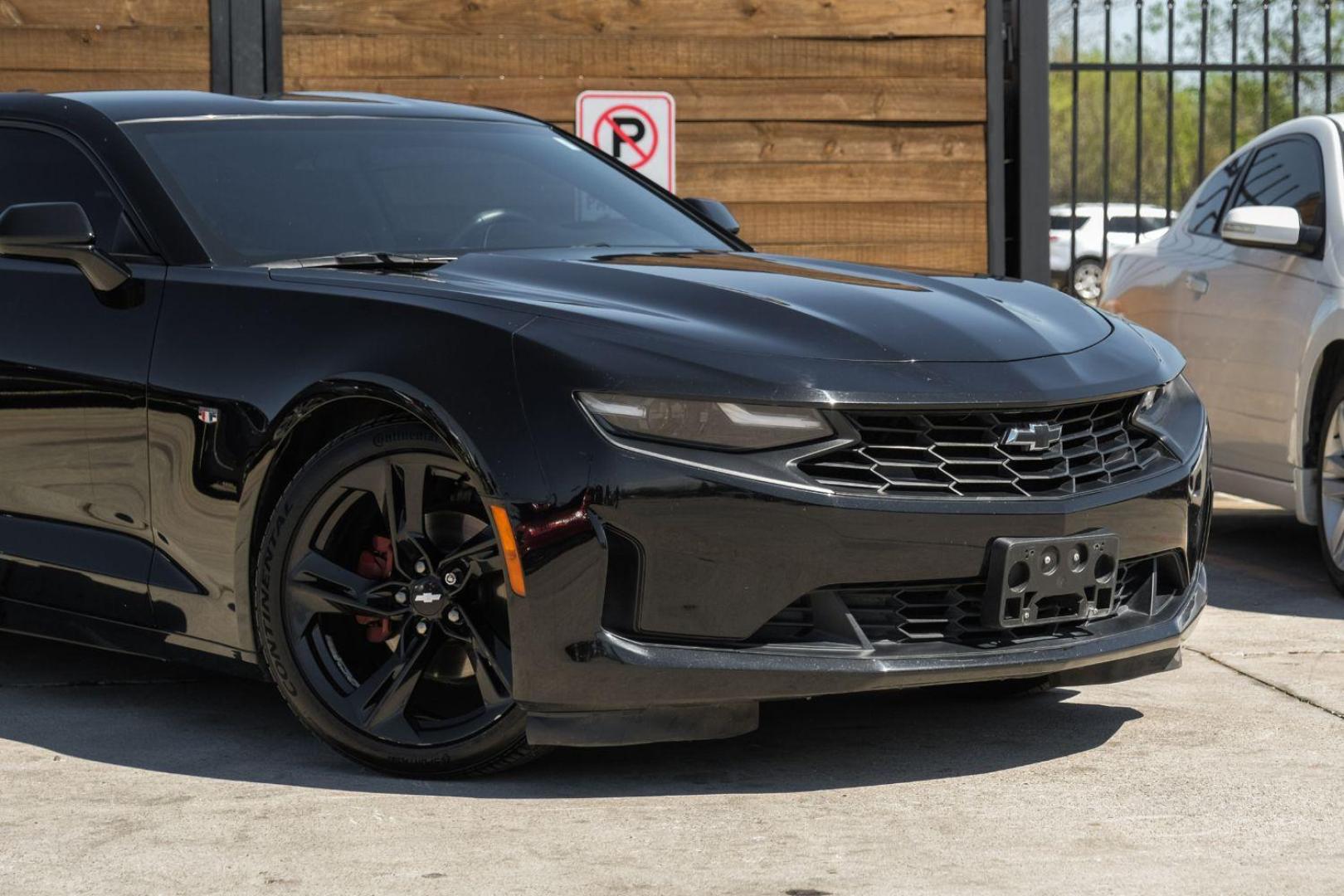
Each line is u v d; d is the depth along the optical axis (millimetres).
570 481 3225
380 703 3516
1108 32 9133
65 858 2992
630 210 4688
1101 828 3178
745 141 8406
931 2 8461
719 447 3246
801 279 3826
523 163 4707
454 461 3381
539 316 3408
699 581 3232
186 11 7902
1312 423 5969
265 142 4395
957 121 8539
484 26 8180
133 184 4129
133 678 4512
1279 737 3871
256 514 3660
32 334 4094
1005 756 3705
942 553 3332
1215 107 27578
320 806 3314
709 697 3258
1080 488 3523
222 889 2826
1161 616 3785
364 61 8086
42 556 4152
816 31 8414
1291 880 2879
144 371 3848
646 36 8305
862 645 3342
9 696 4301
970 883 2859
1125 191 28984
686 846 3062
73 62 7828
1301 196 6387
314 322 3615
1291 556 6617
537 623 3256
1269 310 6234
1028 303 3932
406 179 4434
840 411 3291
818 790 3438
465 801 3344
